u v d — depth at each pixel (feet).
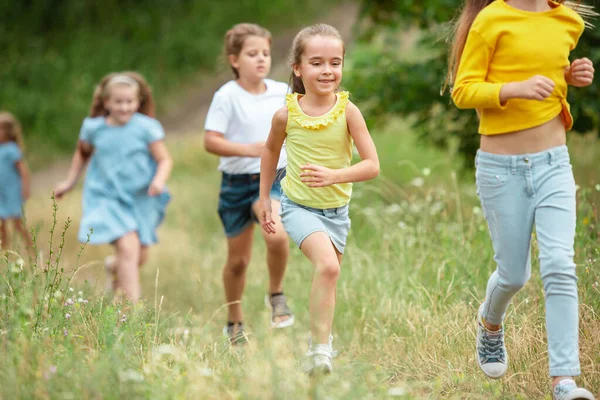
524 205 19.19
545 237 18.69
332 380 18.56
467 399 20.30
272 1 120.57
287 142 21.39
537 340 22.02
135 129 34.24
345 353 25.48
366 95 44.62
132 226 33.60
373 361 24.27
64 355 19.13
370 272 31.04
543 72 19.24
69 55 110.52
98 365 17.58
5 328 20.10
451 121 42.80
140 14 117.60
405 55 58.18
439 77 43.09
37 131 98.43
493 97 18.69
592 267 24.11
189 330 25.45
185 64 112.16
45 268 22.66
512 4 19.62
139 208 34.50
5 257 23.81
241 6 120.06
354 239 36.06
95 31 116.06
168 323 26.61
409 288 28.35
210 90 109.19
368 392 19.33
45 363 17.98
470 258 28.50
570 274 18.37
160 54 112.78
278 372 17.69
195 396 17.58
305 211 21.17
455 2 38.96
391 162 60.64
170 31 115.96
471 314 24.84
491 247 28.48
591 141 45.39
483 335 20.86
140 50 112.78
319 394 17.29
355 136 20.79
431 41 43.11
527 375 20.88
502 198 19.33
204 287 38.09
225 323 32.09
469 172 44.60
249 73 29.17
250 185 28.89
